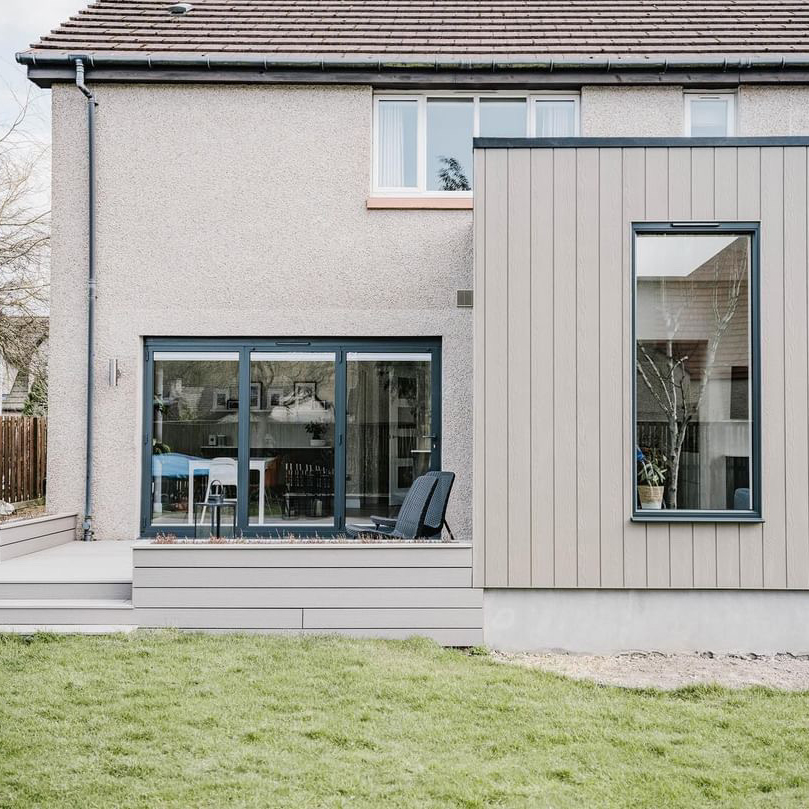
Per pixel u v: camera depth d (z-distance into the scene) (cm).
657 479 705
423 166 1005
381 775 431
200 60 955
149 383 989
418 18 1117
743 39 1052
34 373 1759
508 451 702
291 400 984
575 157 707
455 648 695
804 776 438
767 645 703
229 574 690
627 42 1041
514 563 697
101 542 955
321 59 955
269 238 981
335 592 691
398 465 978
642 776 437
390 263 978
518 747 472
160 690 545
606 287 705
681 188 705
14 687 548
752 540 698
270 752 456
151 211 982
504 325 705
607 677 632
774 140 704
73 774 427
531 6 1165
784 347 701
